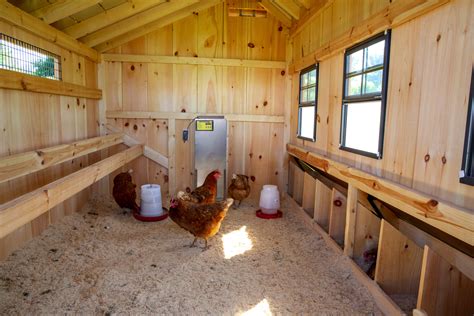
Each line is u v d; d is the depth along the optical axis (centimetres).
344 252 267
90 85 404
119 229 336
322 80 336
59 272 242
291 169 456
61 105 327
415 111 185
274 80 458
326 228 327
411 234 223
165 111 448
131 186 374
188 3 368
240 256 284
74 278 236
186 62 443
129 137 446
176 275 248
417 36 184
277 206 391
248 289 232
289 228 351
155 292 225
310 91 380
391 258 215
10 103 246
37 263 251
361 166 250
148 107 446
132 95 442
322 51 324
